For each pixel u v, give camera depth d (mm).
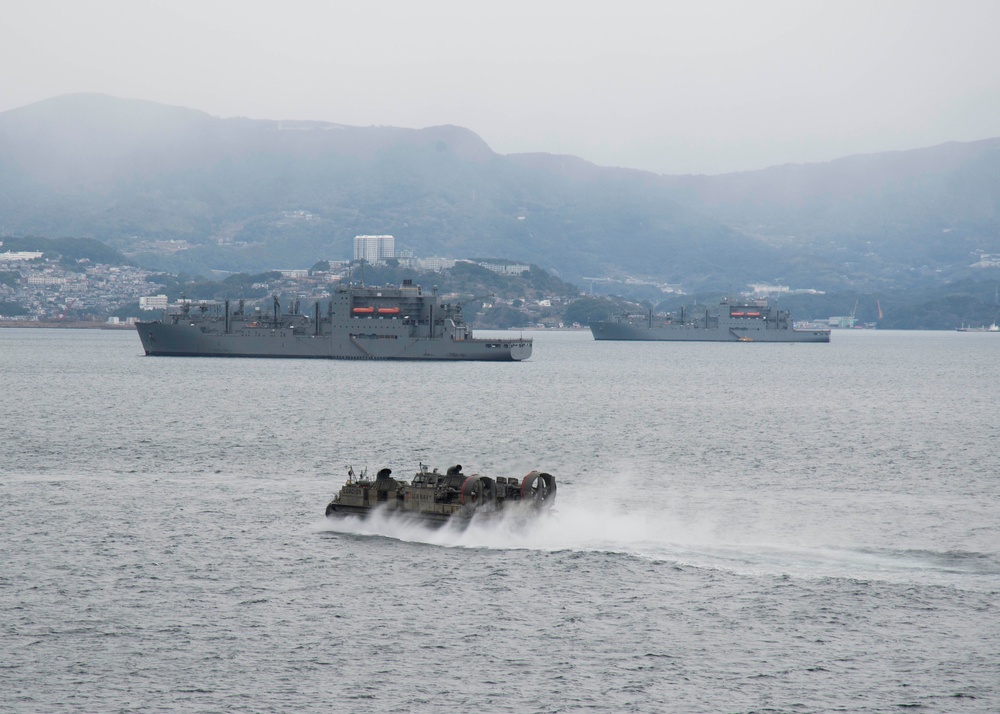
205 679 151875
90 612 177625
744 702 146125
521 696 147375
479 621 174750
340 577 197875
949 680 153125
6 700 144500
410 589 190875
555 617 177000
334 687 149625
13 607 179500
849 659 160250
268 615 176875
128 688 148750
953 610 181500
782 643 166250
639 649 163625
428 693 148000
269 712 142000
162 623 172875
